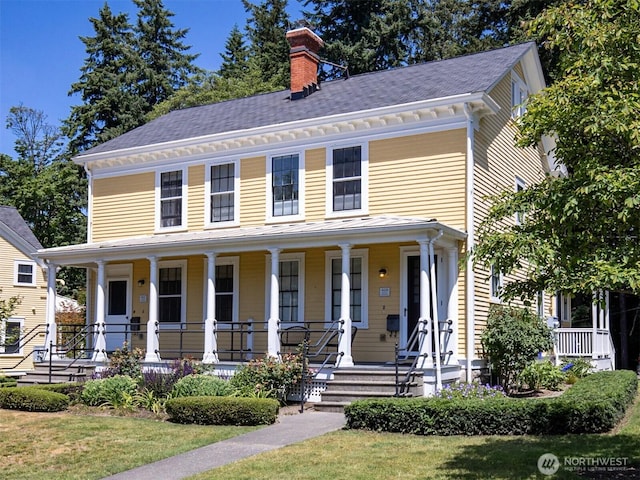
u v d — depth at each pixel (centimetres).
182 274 1952
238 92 3831
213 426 1231
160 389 1473
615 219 737
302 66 2055
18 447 1102
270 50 4419
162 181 2005
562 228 771
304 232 1511
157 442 1108
